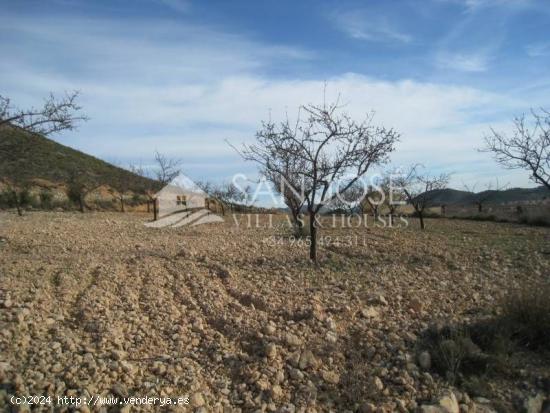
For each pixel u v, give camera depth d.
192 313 6.79
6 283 7.21
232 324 6.33
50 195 29.50
